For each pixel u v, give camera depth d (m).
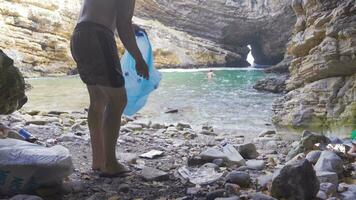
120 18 3.44
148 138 6.07
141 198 3.10
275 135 7.12
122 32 3.46
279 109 9.50
